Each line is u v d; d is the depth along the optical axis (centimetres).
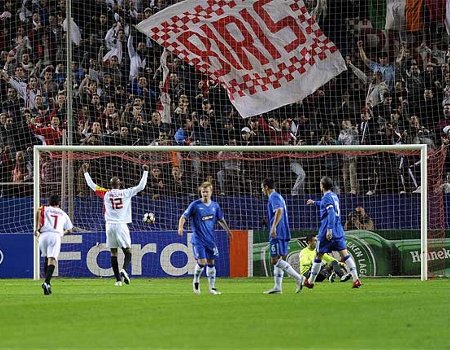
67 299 5912
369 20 10831
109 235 7569
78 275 8700
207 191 6475
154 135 10138
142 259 8694
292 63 9375
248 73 9388
